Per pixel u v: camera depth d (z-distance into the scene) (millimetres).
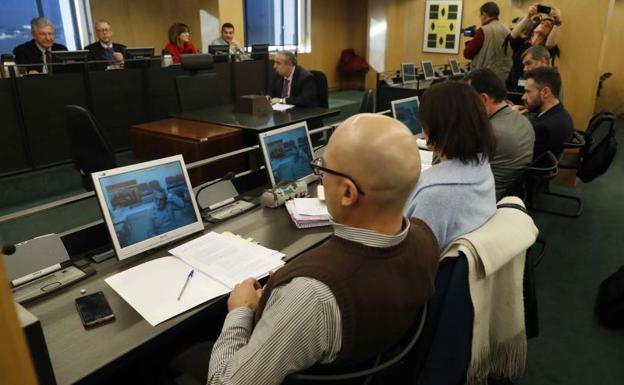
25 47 4586
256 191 2145
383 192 813
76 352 1042
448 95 1383
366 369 869
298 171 2164
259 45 6488
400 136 823
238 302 1051
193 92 4211
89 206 3750
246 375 788
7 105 3887
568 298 2492
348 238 832
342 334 783
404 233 867
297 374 816
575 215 3590
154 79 5020
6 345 322
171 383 1226
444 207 1309
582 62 4105
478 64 4613
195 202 1654
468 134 1358
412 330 988
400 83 6227
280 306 787
